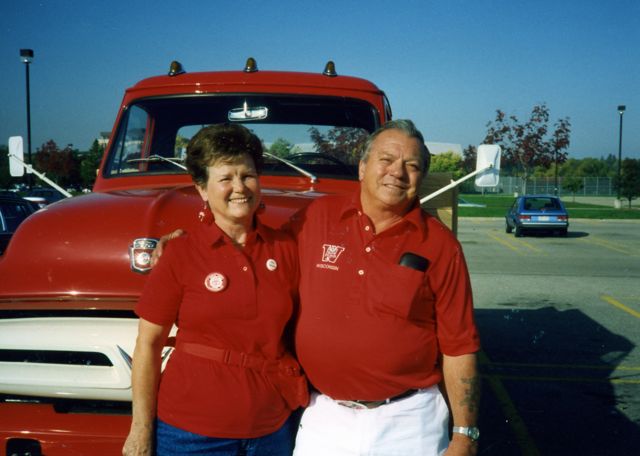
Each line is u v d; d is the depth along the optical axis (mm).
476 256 14961
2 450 2549
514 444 4211
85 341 2471
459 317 2207
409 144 2201
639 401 5039
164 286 2152
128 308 2496
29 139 18438
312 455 2236
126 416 2549
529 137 35750
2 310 2582
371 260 2209
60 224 2656
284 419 2254
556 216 19859
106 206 2770
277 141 4020
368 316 2158
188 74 4172
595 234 21531
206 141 2123
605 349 6598
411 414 2205
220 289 2105
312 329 2207
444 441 2271
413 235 2223
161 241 2326
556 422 4602
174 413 2137
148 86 4059
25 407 2596
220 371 2131
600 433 4398
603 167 94188
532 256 15023
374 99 4062
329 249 2254
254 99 4023
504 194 64562
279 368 2209
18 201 8867
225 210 2145
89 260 2555
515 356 6340
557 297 9570
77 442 2514
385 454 2184
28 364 2518
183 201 2803
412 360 2184
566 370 5871
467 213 31172
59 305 2516
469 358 2221
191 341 2170
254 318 2135
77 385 2480
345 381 2207
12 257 2607
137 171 3867
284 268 2229
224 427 2117
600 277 11664
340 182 3814
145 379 2178
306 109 4031
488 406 4934
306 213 2418
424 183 3326
